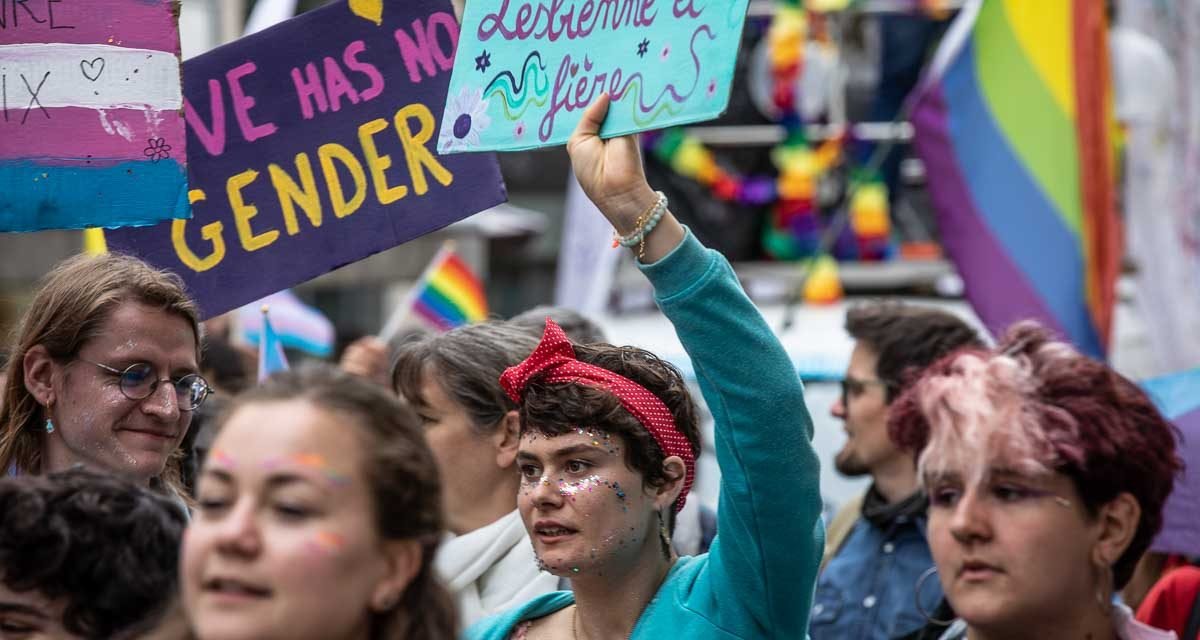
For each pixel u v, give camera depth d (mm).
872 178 12281
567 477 3891
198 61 5359
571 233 11203
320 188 5359
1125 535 3451
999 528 3389
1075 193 8414
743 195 12375
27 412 4488
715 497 8984
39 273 15875
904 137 11945
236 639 2648
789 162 12266
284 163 5375
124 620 3166
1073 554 3398
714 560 3957
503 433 4984
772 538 3805
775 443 3779
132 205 4824
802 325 10398
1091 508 3412
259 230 5371
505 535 4910
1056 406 3406
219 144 5379
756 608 3840
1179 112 10516
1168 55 10727
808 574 3877
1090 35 8453
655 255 3820
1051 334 3701
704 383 3832
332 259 5348
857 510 6707
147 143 4824
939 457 3441
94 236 7457
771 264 12289
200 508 2785
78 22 4789
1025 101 8484
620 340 10484
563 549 3877
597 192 3895
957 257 8508
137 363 4410
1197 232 10320
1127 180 10367
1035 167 8445
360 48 5367
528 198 24750
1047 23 8469
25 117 4777
